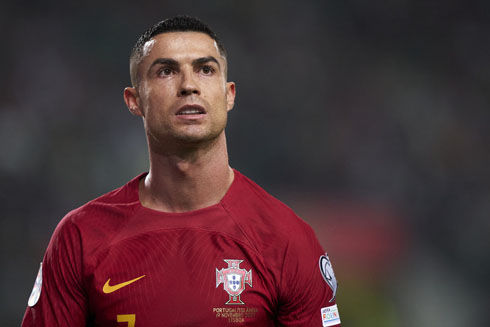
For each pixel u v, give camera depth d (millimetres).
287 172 66875
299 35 72062
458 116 71312
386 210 63000
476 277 58062
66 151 55594
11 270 47031
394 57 73938
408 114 70562
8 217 50031
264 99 68938
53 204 52656
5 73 57219
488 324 53469
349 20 73938
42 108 56938
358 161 67938
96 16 63156
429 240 61312
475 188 66375
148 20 66250
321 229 59406
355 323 48344
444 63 74000
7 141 53344
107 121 59344
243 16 70938
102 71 61500
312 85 70625
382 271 54000
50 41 60312
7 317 44438
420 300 52500
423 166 67375
